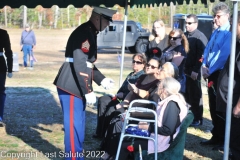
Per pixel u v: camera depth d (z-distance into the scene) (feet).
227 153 13.04
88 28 15.89
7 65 23.17
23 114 27.07
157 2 20.59
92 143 20.49
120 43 79.15
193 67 23.06
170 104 14.49
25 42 55.06
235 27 12.54
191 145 20.40
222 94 15.20
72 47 16.01
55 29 145.07
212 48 19.57
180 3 17.74
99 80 16.67
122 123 15.83
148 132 14.74
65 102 16.14
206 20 62.23
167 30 107.24
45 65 59.11
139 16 133.80
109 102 20.68
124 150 15.07
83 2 23.02
